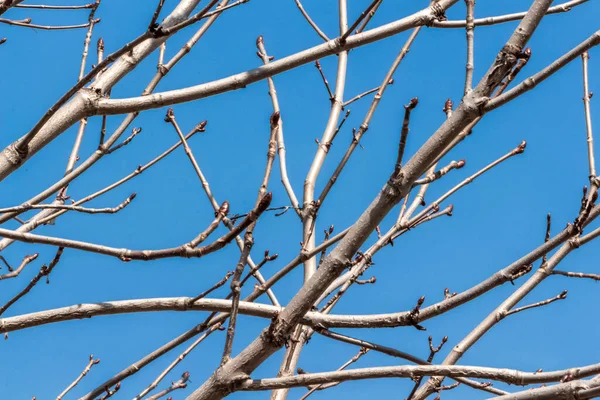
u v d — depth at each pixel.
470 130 7.82
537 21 6.59
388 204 6.81
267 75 8.16
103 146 8.94
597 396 5.96
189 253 6.89
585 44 6.46
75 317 8.12
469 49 6.92
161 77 9.27
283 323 6.96
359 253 9.63
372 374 6.84
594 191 7.90
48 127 7.97
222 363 6.96
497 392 7.95
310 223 9.74
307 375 6.86
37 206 7.90
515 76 6.79
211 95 8.16
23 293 8.20
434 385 9.10
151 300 8.27
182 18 8.83
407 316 7.88
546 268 9.63
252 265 10.45
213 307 8.28
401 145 6.62
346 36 8.17
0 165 7.73
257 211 6.45
